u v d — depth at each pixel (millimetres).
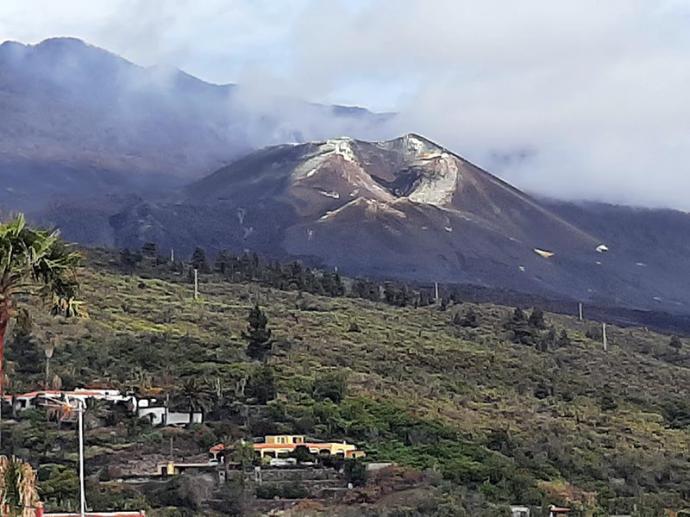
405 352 119938
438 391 105000
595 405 112188
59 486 62500
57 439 74125
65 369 88438
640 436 101125
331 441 83312
